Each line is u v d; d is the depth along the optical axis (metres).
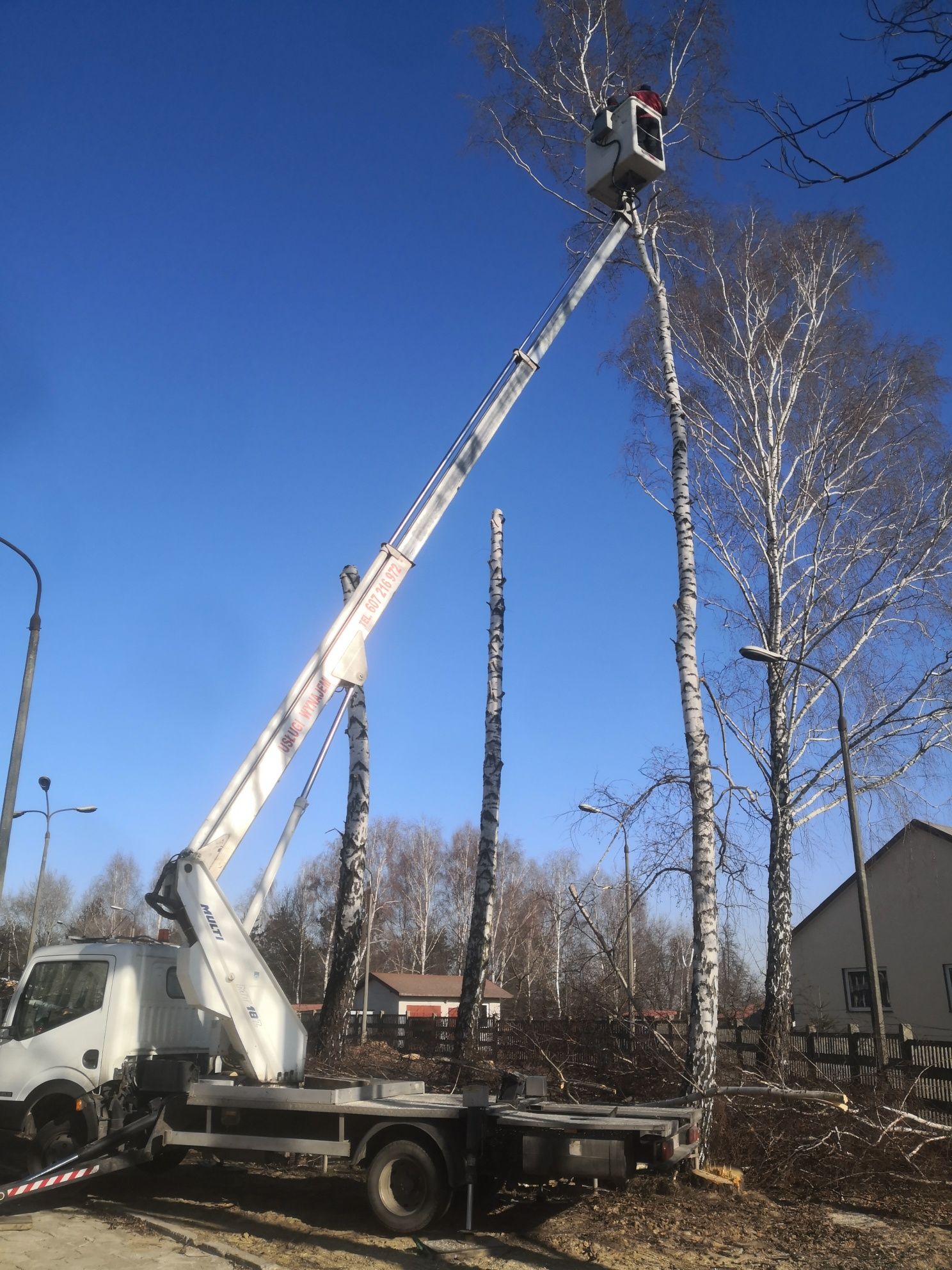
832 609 17.73
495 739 18.84
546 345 11.85
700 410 18.53
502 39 15.20
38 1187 8.22
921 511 17.52
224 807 9.26
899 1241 7.67
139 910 70.31
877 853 27.62
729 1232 7.91
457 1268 6.98
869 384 18.06
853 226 18.75
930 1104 11.56
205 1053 10.45
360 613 10.27
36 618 17.25
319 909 61.00
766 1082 11.02
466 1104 8.15
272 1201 9.08
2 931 67.62
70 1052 9.56
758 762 17.75
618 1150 7.69
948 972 25.48
